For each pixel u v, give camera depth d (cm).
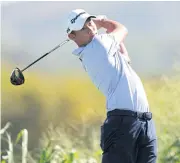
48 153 2486
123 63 1853
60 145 2612
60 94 3844
